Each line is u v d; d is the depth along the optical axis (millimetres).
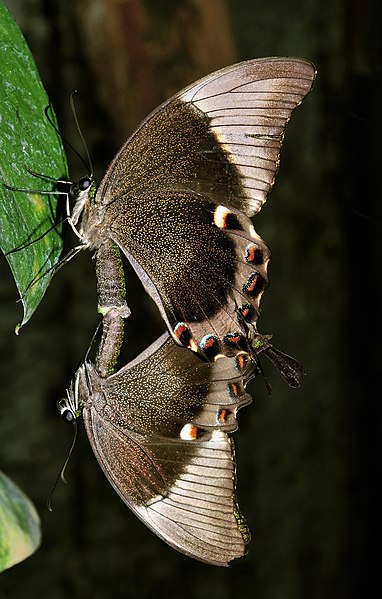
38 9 715
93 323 754
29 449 745
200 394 435
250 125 417
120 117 572
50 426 750
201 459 435
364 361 730
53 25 717
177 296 430
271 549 729
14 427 741
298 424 726
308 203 716
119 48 560
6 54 411
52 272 412
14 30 415
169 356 437
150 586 749
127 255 428
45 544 744
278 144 417
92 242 423
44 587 741
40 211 410
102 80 568
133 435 436
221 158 421
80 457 755
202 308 430
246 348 429
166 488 437
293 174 712
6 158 406
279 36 694
